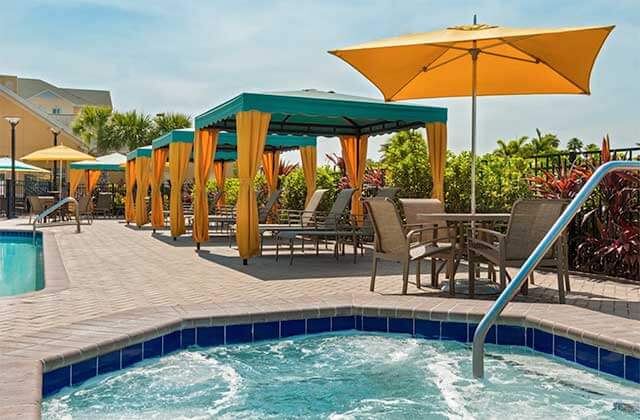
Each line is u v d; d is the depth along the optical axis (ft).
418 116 32.58
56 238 44.60
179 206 44.80
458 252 20.53
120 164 73.20
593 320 14.87
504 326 15.70
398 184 39.63
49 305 17.49
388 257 20.67
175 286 21.72
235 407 11.46
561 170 29.01
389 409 11.44
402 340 16.43
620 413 11.18
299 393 12.32
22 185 89.15
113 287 21.30
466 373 13.60
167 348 14.66
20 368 10.68
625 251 23.70
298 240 45.50
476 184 36.50
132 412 11.08
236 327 15.75
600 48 22.48
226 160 66.69
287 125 42.83
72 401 11.58
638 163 13.56
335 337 16.65
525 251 19.71
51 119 103.60
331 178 51.26
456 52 25.70
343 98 33.09
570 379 13.14
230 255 33.71
